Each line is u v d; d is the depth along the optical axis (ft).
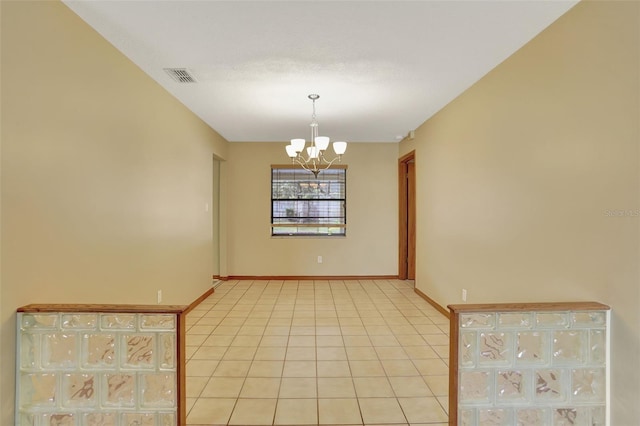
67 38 6.81
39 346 5.89
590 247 6.37
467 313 5.98
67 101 6.83
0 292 5.49
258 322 12.75
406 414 7.12
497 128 9.52
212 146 16.70
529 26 7.50
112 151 8.36
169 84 10.90
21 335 5.82
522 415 6.09
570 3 6.64
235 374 8.77
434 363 9.39
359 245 20.16
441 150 13.57
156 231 10.77
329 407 7.35
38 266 6.16
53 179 6.49
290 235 20.25
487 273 10.11
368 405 7.43
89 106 7.50
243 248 19.97
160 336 5.95
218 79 10.49
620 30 5.69
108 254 8.22
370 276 20.16
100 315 5.93
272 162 19.92
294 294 16.84
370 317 13.34
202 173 15.21
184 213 13.12
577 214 6.68
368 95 11.92
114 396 5.98
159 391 5.98
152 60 9.19
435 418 7.00
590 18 6.31
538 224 7.84
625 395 5.72
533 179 8.00
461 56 8.95
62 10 6.66
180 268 12.80
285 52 8.75
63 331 5.91
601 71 6.08
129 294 9.17
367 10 6.96
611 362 5.96
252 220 19.94
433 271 14.64
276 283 19.20
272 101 12.55
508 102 8.99
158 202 10.90
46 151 6.32
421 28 7.62
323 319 13.10
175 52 8.74
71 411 5.95
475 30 7.68
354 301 15.62
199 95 11.92
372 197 20.13
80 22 7.18
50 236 6.42
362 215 20.15
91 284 7.59
